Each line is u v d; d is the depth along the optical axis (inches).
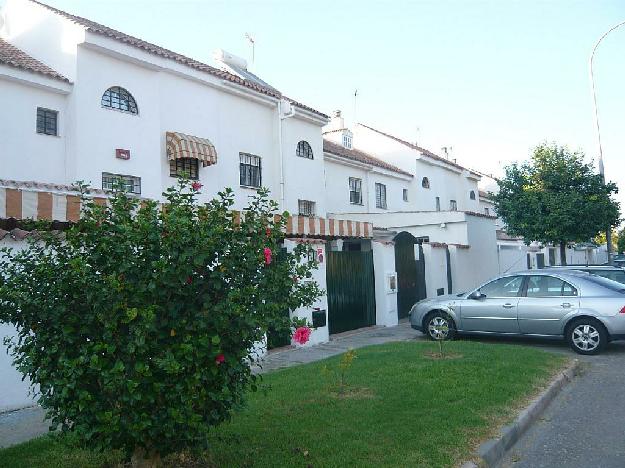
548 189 848.9
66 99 544.7
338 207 951.6
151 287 148.6
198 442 164.9
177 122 649.6
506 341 474.3
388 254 596.7
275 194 778.2
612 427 247.6
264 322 161.6
